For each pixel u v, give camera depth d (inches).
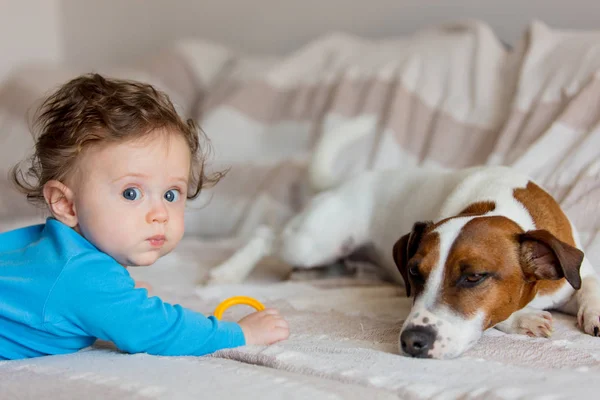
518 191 85.4
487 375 58.4
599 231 94.7
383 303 88.3
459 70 134.2
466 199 87.6
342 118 142.1
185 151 69.1
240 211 140.3
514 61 129.1
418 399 53.4
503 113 125.3
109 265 63.5
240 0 186.9
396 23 164.9
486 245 70.0
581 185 100.5
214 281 105.0
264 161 145.8
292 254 108.1
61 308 62.1
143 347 64.6
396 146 131.9
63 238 64.1
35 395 51.7
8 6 201.8
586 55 118.5
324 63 155.8
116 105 65.9
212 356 67.0
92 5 209.3
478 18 153.4
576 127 111.1
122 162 63.9
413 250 77.5
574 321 79.8
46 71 177.9
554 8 143.9
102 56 210.7
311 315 82.8
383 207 106.3
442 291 68.9
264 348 67.1
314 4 176.1
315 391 52.5
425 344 65.0
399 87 135.9
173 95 172.2
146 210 65.2
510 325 74.5
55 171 65.7
